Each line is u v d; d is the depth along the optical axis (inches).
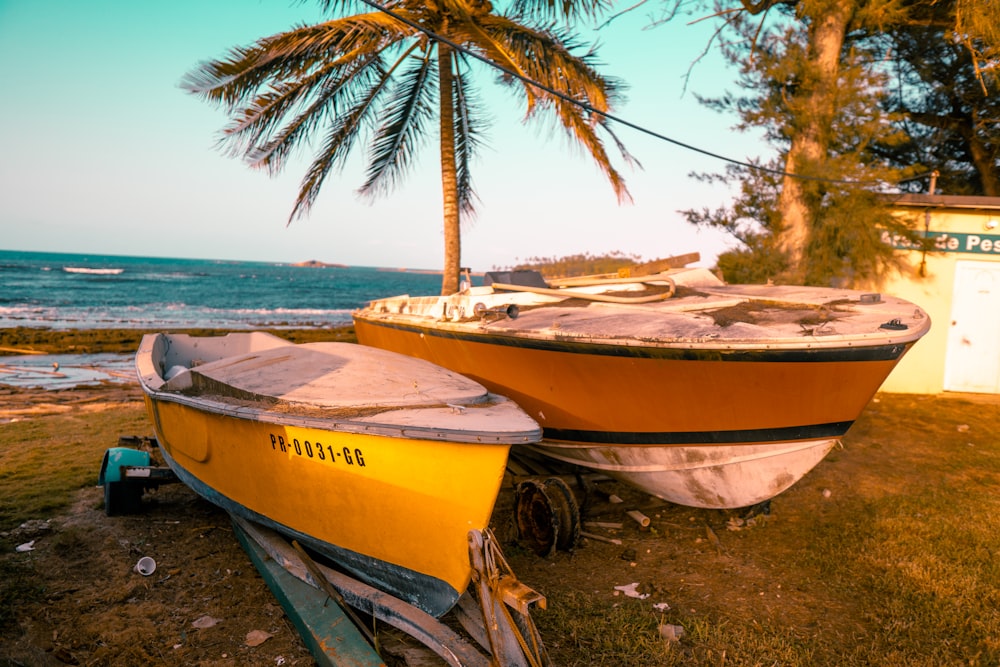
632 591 178.7
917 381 441.7
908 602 167.3
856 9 410.0
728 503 219.3
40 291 2437.3
